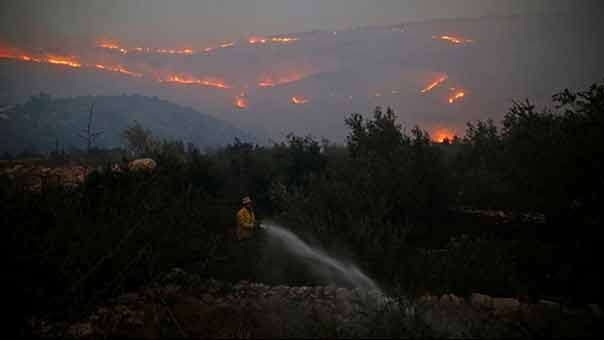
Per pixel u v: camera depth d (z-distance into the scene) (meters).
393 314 3.85
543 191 6.34
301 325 3.95
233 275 5.95
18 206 5.11
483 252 5.87
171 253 5.79
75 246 4.75
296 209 7.63
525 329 3.87
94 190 7.18
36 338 3.68
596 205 5.63
